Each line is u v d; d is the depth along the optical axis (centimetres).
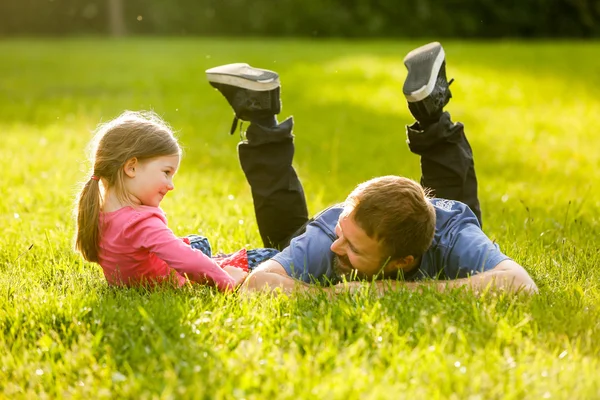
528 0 4281
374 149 1144
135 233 422
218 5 4256
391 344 333
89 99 1614
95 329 357
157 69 2289
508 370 306
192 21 4284
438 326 339
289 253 429
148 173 425
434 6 4241
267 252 480
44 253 513
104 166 426
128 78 2044
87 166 871
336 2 4219
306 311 379
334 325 355
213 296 400
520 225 619
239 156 502
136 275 437
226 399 286
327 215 445
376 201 389
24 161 898
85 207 428
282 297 391
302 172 927
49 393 305
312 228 441
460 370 299
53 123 1269
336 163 1020
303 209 509
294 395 285
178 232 576
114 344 340
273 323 361
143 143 424
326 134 1277
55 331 359
